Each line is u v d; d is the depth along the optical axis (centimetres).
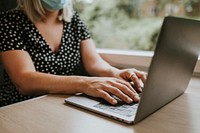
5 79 113
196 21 58
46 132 54
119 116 60
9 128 56
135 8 146
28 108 68
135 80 84
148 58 123
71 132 54
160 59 51
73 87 79
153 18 139
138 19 146
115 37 153
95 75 116
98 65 119
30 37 107
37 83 85
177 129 56
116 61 136
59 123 59
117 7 152
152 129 56
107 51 144
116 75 97
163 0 135
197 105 71
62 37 118
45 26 113
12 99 109
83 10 162
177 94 76
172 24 49
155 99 60
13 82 98
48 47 111
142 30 143
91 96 75
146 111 59
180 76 69
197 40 64
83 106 67
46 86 83
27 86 88
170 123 59
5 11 115
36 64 108
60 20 120
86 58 125
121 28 151
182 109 68
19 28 106
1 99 113
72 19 125
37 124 58
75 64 122
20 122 59
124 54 133
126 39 149
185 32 56
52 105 70
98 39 157
